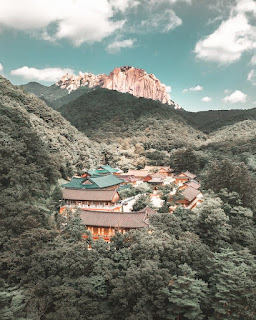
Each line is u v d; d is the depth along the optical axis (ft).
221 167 194.49
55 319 84.58
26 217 128.57
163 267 99.60
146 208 155.53
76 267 98.89
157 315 89.81
